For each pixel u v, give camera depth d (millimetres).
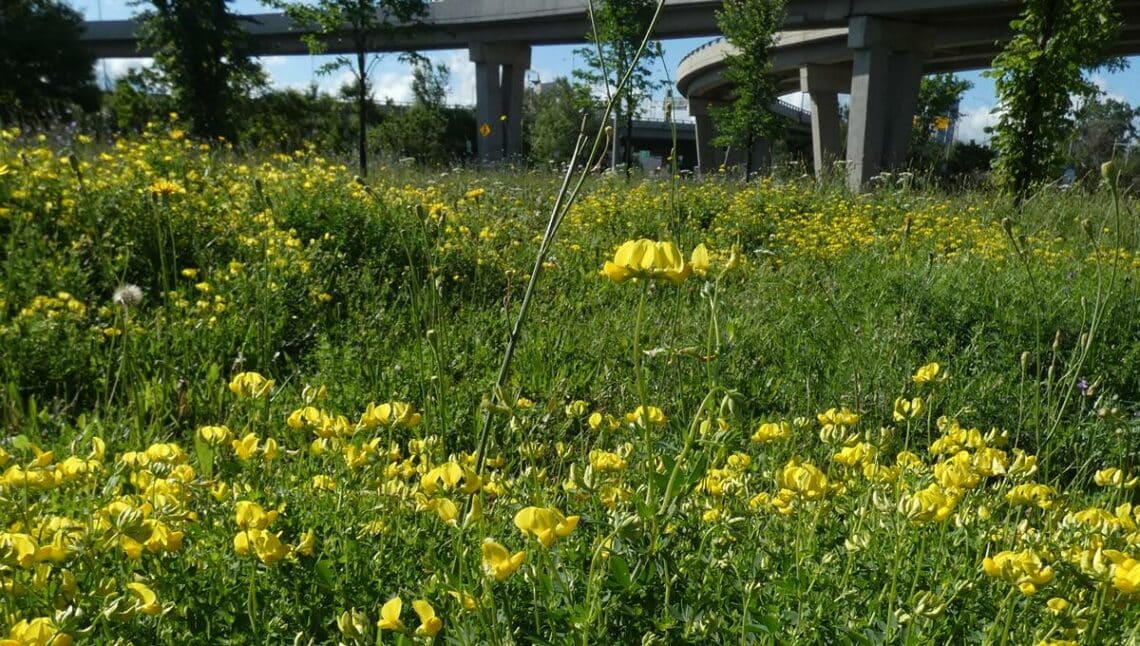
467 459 2584
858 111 33312
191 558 2139
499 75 46656
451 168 16547
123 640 1706
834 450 2752
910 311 5516
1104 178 3910
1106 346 5258
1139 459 3918
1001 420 4422
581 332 5395
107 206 6258
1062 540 2170
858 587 2236
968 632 2064
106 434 3545
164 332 4875
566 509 2676
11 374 4137
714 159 58312
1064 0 11984
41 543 1923
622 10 14031
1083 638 1808
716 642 1942
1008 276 6562
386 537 2332
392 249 6695
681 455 1929
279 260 5875
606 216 10195
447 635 1924
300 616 2016
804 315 5840
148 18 31578
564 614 1871
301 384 4621
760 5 23609
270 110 37906
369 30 22203
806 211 12727
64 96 43375
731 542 2309
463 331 5273
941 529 2420
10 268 4754
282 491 2529
